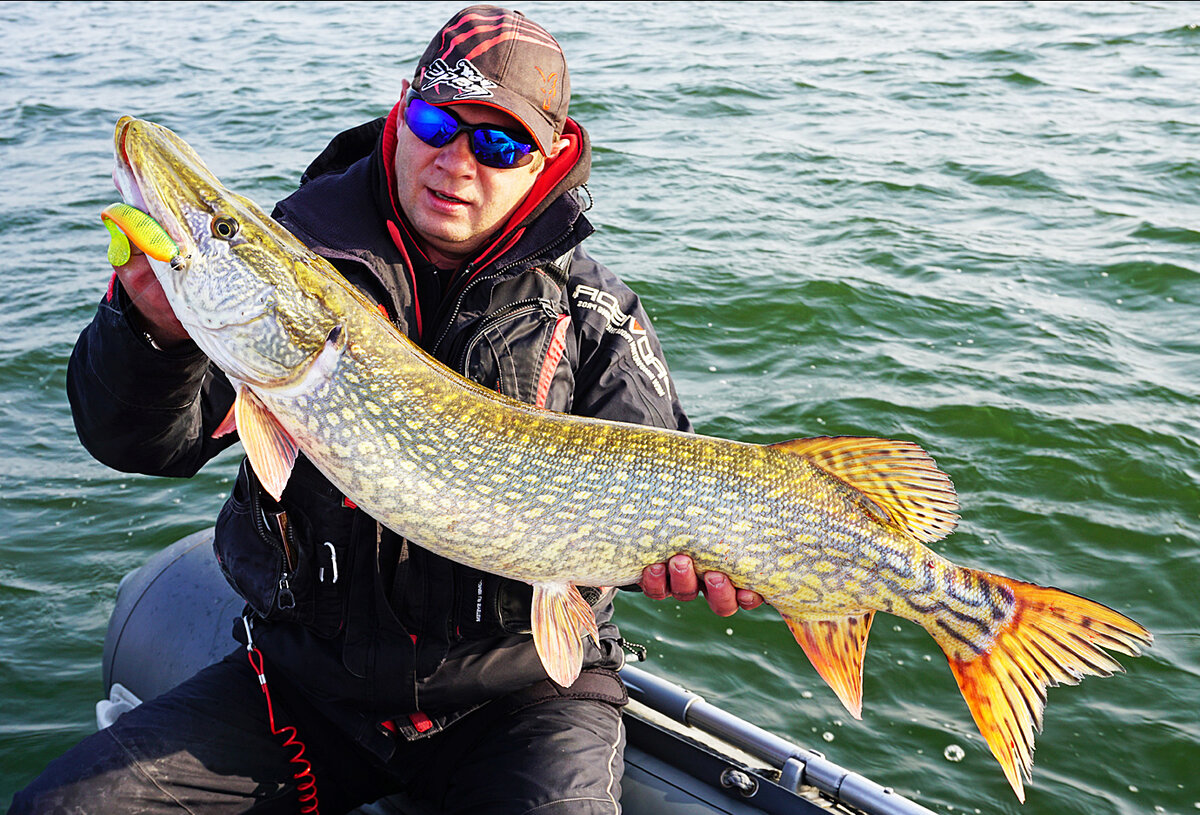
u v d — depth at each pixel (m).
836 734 1.79
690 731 1.30
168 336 1.00
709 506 1.06
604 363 1.19
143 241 0.92
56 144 5.33
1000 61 7.02
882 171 4.70
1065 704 1.87
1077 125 5.43
